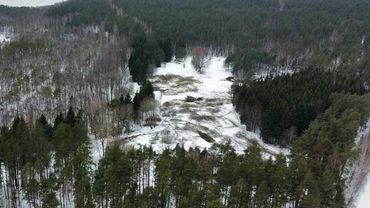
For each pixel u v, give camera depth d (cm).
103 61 13762
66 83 11762
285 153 9194
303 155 6875
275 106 9569
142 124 9844
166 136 8888
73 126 7906
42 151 6688
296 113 9406
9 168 6281
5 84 11744
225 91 12875
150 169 7038
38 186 5819
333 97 9856
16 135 6844
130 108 9412
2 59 13712
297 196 5972
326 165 6769
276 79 11838
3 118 9488
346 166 7262
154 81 13138
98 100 10369
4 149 6169
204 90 12750
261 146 9381
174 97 11756
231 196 5697
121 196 5947
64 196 6288
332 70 13100
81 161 6244
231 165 6094
